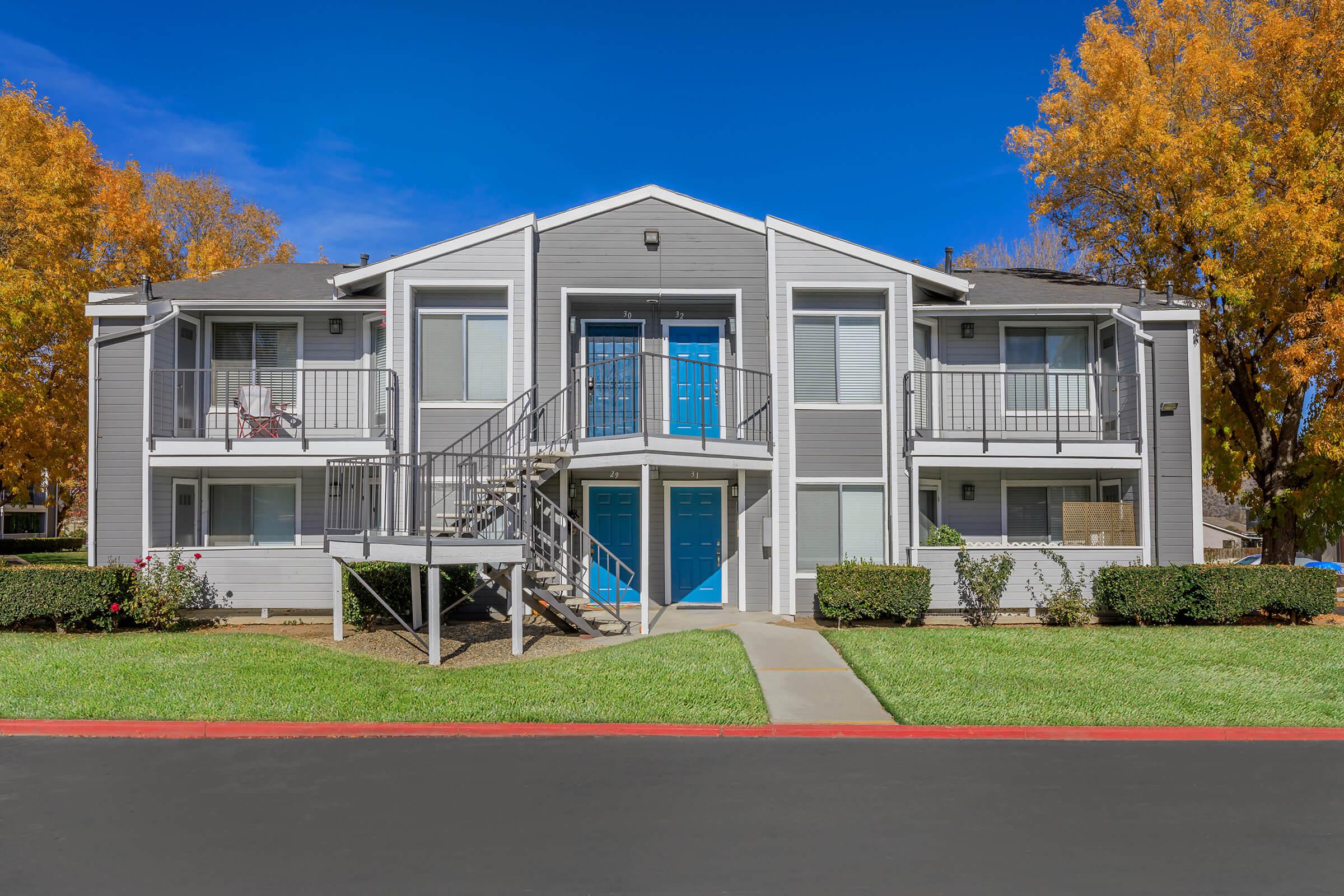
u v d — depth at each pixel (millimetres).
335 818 6445
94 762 7961
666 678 10812
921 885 5281
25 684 10242
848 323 16375
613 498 16750
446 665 11578
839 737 9078
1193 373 16672
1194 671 11414
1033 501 17750
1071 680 10945
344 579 13859
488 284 15953
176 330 16297
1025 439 16406
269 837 6047
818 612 15742
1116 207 21375
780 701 10148
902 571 14531
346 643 12914
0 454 24078
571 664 11508
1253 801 6984
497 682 10633
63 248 22672
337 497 14852
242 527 16891
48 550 41625
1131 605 14656
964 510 17641
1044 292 17984
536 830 6188
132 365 15883
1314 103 18203
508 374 15891
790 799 6969
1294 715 9680
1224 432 21484
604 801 6863
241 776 7523
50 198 22188
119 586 13914
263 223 40156
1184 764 8078
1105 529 15992
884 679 10891
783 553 15945
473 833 6125
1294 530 20734
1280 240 17109
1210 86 19266
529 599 13875
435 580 11648
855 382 16281
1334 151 17766
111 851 5789
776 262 16250
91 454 15719
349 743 8719
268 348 17109
